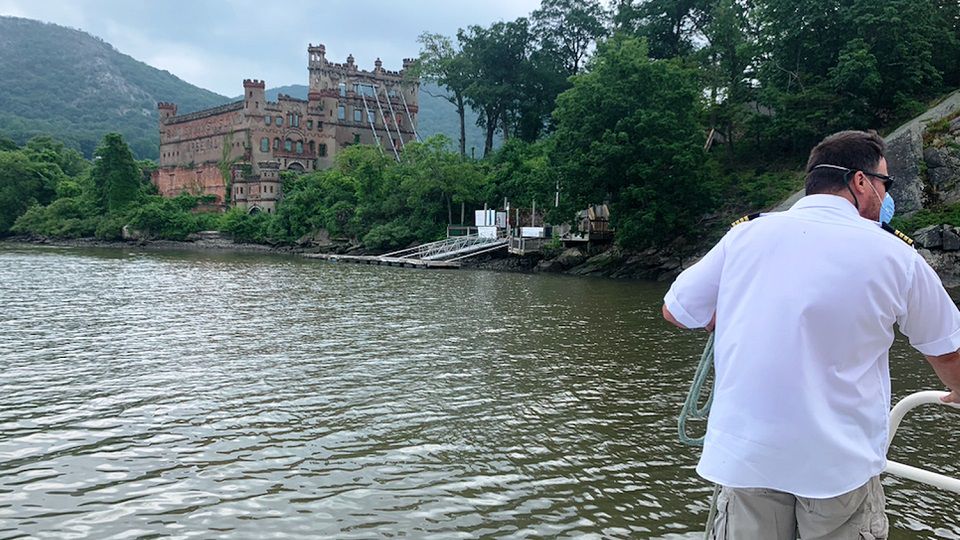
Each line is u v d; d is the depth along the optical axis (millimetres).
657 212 42844
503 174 66250
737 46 50031
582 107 45125
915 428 11250
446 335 19453
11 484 8328
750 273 3035
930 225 33375
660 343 18453
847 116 43375
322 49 114750
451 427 10891
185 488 8320
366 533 7238
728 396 2980
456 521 7570
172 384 13273
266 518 7551
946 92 44594
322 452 9648
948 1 49438
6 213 110062
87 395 12383
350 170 89000
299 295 30484
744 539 3057
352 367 15031
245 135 108500
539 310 25469
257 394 12617
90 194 107562
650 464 9430
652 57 67375
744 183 46938
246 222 93438
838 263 2857
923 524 7688
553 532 7367
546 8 88875
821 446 2775
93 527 7270
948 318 2936
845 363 2828
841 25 44844
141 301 27125
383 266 55531
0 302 26078
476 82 89500
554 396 12867
